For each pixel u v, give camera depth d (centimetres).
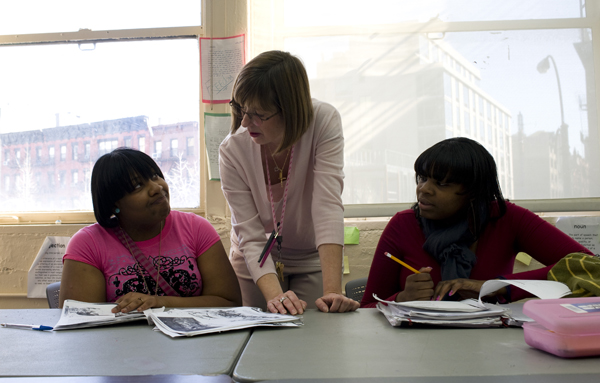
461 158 126
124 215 136
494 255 132
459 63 217
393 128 218
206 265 141
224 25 224
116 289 131
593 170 211
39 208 234
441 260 131
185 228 145
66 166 234
